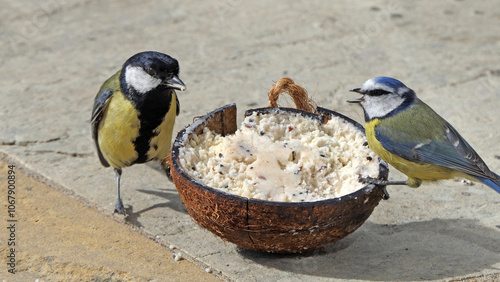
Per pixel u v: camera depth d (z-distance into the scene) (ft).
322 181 23.66
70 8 52.34
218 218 21.76
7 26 48.55
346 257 24.30
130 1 54.19
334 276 23.11
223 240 23.77
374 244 25.16
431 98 38.60
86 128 35.09
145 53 25.64
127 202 28.53
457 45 46.06
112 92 26.43
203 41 46.73
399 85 25.35
